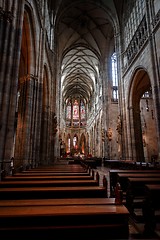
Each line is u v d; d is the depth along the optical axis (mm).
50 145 22531
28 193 3992
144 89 21828
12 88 8328
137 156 19797
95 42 35250
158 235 4023
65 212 2756
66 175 6402
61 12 27047
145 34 16922
